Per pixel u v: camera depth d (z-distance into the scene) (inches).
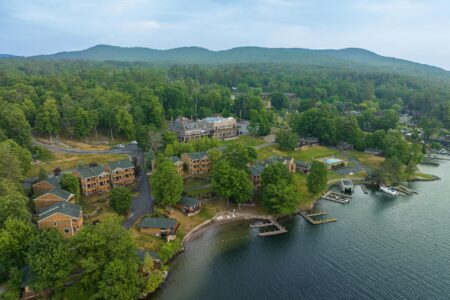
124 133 6958.7
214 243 3801.7
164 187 4065.0
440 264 3476.9
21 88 7273.6
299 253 3656.5
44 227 3203.7
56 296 2647.6
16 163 3846.0
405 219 4510.3
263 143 7421.3
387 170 5757.9
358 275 3292.3
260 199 4739.2
